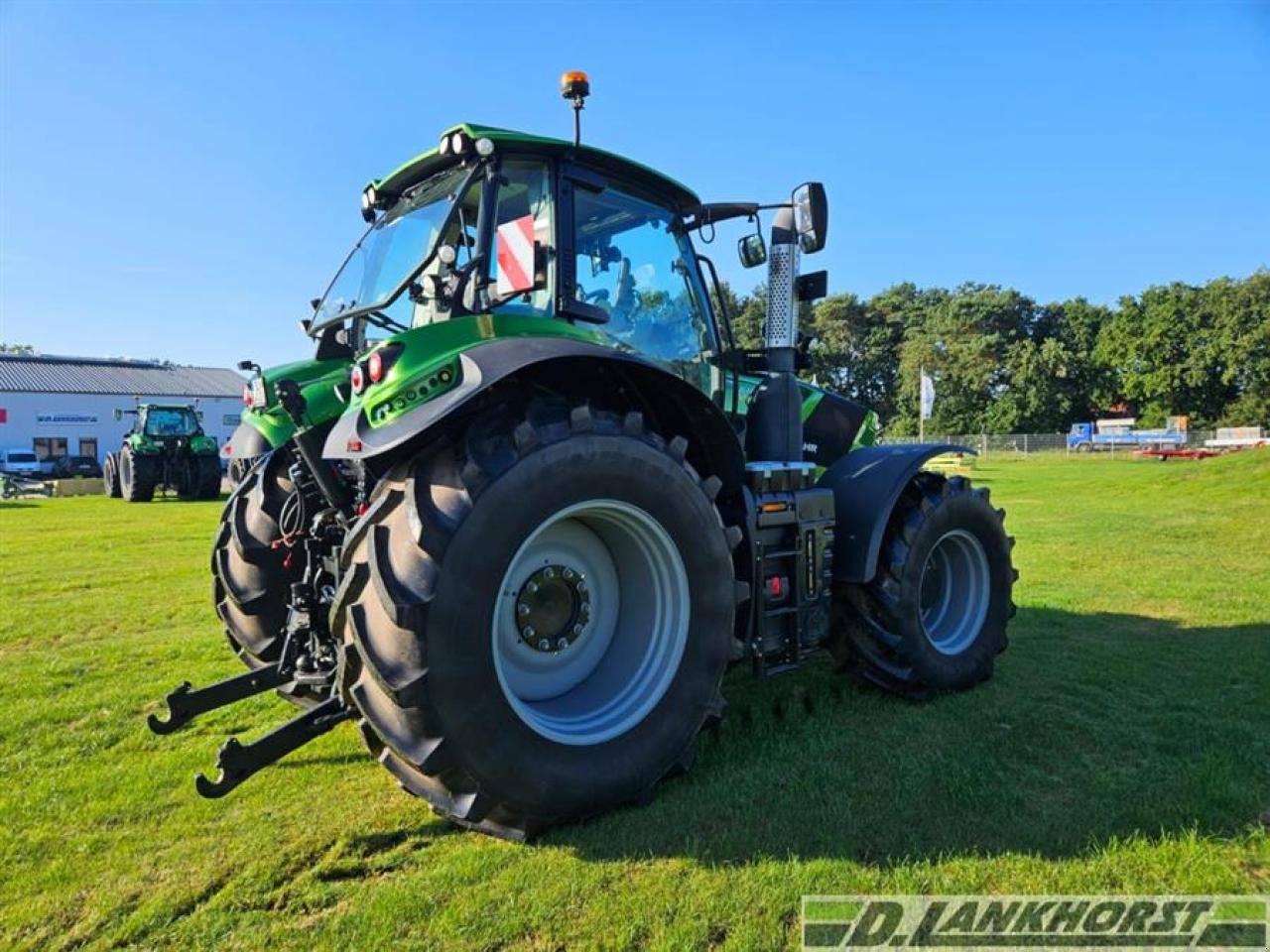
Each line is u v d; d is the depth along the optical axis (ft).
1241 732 10.79
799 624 11.60
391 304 10.70
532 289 9.01
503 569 8.04
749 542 10.90
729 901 7.22
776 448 12.65
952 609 13.80
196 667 15.15
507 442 8.38
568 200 10.75
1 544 34.22
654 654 9.52
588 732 8.86
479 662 7.82
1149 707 11.94
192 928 7.03
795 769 9.92
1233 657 14.42
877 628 12.46
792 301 12.78
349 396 11.21
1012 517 36.68
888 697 12.67
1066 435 155.94
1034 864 7.77
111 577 25.55
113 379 155.84
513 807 8.07
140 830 8.79
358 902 7.34
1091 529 32.24
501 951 6.63
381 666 7.51
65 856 8.28
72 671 14.90
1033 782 9.47
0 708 12.84
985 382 172.24
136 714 12.63
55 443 140.97
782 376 12.78
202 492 64.44
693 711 9.45
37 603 21.36
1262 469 42.80
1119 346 177.47
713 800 9.14
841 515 12.53
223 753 8.23
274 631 12.19
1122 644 15.51
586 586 9.61
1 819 9.09
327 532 10.58
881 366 193.36
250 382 15.75
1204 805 8.79
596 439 8.73
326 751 11.03
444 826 8.79
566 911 7.11
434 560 7.68
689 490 9.46
